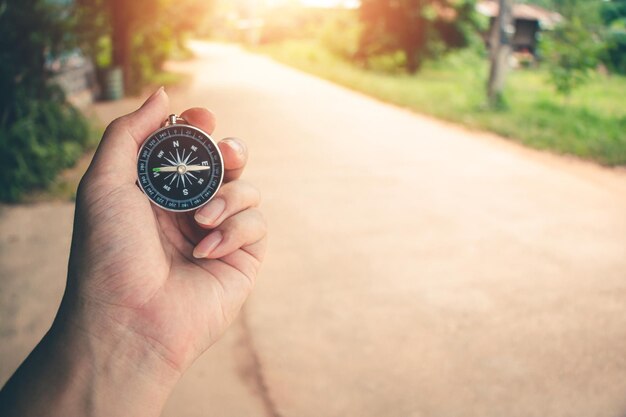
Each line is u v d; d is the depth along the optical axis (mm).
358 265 1131
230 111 3014
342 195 1580
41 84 1894
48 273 1057
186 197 366
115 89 3379
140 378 312
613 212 1472
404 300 995
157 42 4363
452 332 897
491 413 715
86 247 338
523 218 1419
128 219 344
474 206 1506
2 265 1084
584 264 1157
